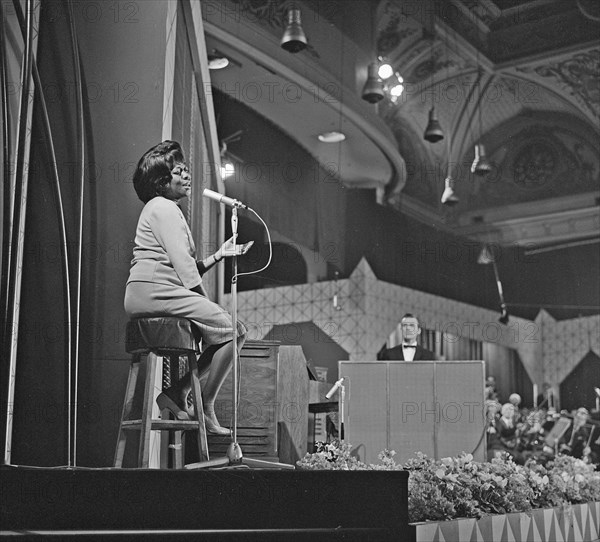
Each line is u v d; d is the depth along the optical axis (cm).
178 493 357
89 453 480
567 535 573
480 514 455
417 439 600
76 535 340
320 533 361
